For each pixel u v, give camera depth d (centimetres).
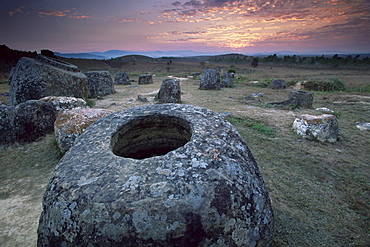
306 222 215
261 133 461
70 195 120
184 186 120
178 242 108
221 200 116
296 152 373
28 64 643
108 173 131
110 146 168
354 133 466
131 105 743
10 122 416
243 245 115
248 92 1070
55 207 119
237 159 146
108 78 990
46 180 307
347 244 189
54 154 379
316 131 420
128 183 123
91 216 111
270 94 1026
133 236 107
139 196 115
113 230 108
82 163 143
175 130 224
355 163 336
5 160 363
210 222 112
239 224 116
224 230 113
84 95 792
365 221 217
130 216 109
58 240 114
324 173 309
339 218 221
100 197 116
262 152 372
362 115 611
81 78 768
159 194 116
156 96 818
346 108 697
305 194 261
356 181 289
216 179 125
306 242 190
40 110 458
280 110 664
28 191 283
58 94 684
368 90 1037
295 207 238
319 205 241
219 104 753
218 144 157
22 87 627
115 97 915
